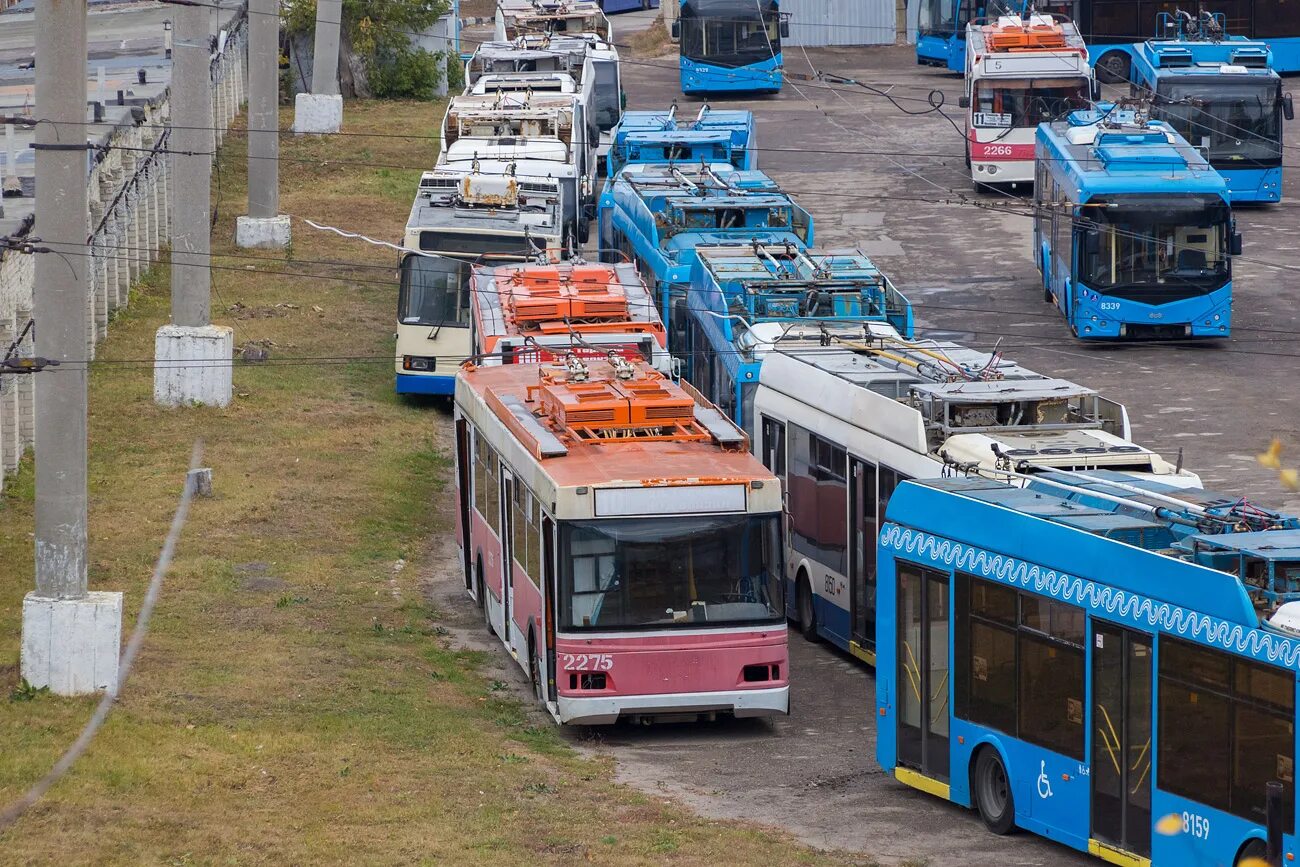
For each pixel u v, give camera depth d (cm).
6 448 11169
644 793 6756
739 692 7531
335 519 10844
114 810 6072
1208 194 15112
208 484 11050
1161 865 5653
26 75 19575
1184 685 5562
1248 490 11362
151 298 16400
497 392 9056
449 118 17750
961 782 6638
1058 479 6831
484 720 7675
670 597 7481
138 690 7575
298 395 13688
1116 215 15100
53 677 7512
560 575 7431
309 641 8538
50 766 6506
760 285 11112
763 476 7588
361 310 16488
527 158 15438
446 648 8806
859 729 7862
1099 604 5931
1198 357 14962
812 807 6731
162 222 18662
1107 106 17750
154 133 18225
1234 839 5362
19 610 8694
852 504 8600
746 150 17775
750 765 7306
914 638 6944
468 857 5725
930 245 18912
